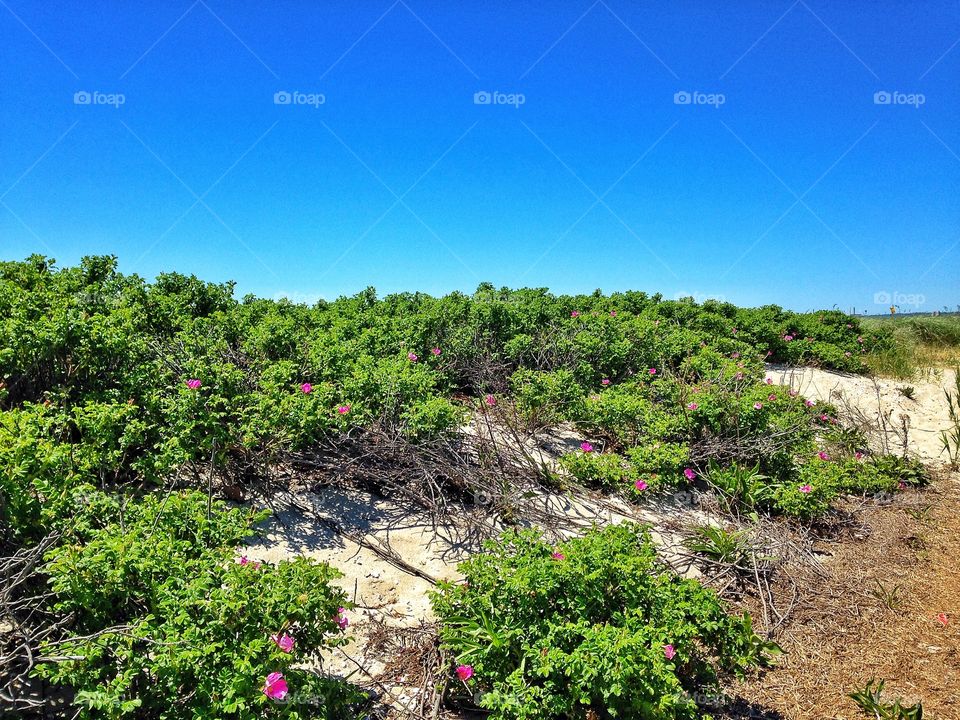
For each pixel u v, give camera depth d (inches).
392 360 247.0
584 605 113.9
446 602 125.0
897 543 196.4
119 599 102.4
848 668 138.0
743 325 435.8
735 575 169.8
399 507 187.8
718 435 234.1
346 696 107.9
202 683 92.0
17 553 108.4
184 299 296.7
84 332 172.1
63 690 106.7
